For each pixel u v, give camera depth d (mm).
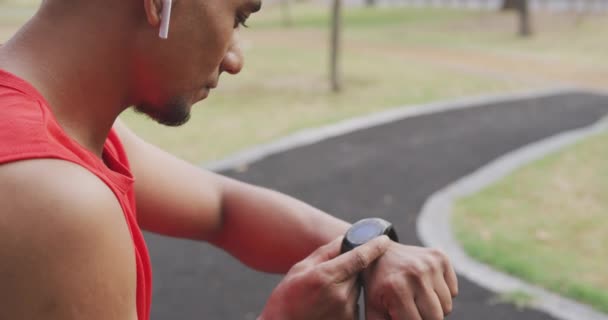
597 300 4293
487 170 7535
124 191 862
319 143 8586
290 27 27438
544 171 7414
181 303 4379
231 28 885
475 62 17328
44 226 712
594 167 7555
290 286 966
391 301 974
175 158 1283
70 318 728
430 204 6352
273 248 1284
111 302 755
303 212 1298
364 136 9039
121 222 775
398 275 972
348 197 6617
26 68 829
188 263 4977
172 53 856
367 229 1029
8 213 707
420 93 12516
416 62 16922
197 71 877
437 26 26172
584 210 6078
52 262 714
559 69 16469
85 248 729
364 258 961
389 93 12406
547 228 5625
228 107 10883
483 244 5219
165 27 824
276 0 35969
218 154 7949
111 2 841
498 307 4285
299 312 956
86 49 845
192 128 9266
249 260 1331
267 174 7285
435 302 970
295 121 9805
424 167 7648
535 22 26047
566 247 5215
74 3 847
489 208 6176
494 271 4777
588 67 16766
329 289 948
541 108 11570
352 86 13055
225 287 4613
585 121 10586
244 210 1302
